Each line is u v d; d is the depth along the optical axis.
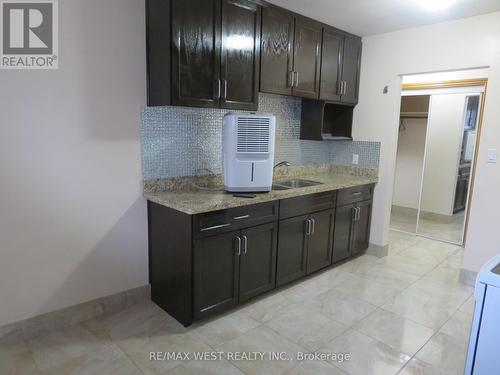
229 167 2.50
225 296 2.40
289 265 2.85
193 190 2.67
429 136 4.35
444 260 3.64
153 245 2.54
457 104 4.08
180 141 2.67
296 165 3.67
